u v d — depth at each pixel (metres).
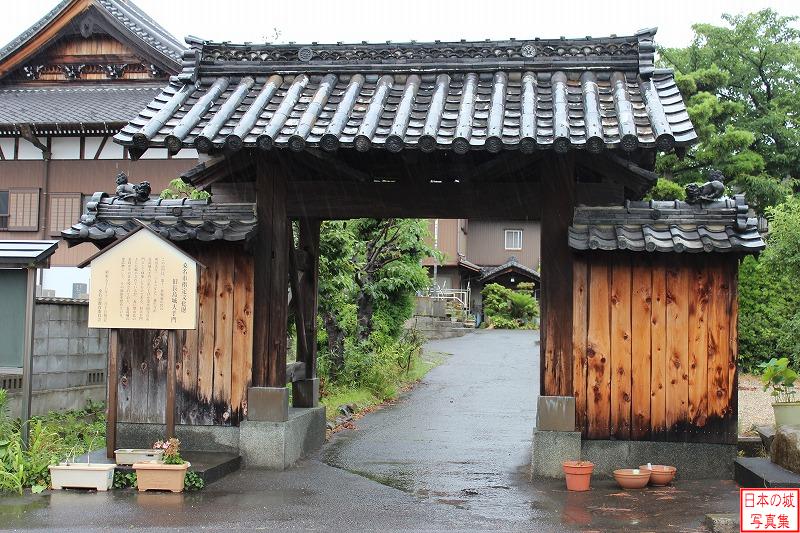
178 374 9.38
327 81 9.30
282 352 9.41
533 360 25.69
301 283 11.05
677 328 8.64
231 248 9.36
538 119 8.26
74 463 8.07
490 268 47.41
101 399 13.87
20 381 11.77
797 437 7.82
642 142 7.62
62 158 23.52
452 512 7.25
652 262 8.70
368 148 7.92
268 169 9.33
